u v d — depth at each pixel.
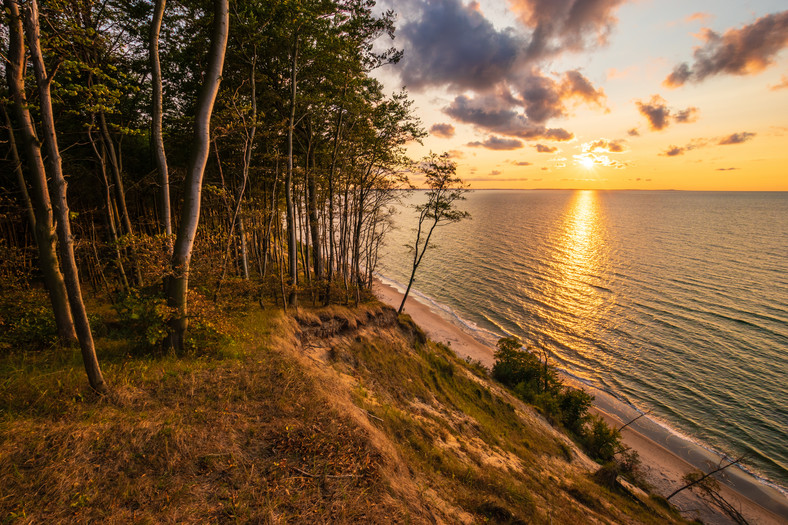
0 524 4.05
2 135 14.51
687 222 145.12
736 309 50.94
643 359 38.91
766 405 31.69
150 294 9.39
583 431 26.95
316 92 18.73
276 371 9.05
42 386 6.50
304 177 19.84
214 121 12.69
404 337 23.72
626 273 67.88
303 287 22.47
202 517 4.75
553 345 42.28
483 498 8.59
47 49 6.30
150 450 5.60
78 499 4.54
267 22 14.24
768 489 24.45
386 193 23.69
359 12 16.81
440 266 74.44
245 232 17.56
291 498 5.42
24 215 16.08
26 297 10.31
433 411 16.53
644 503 17.84
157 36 9.94
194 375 8.02
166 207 10.62
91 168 19.22
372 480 6.32
